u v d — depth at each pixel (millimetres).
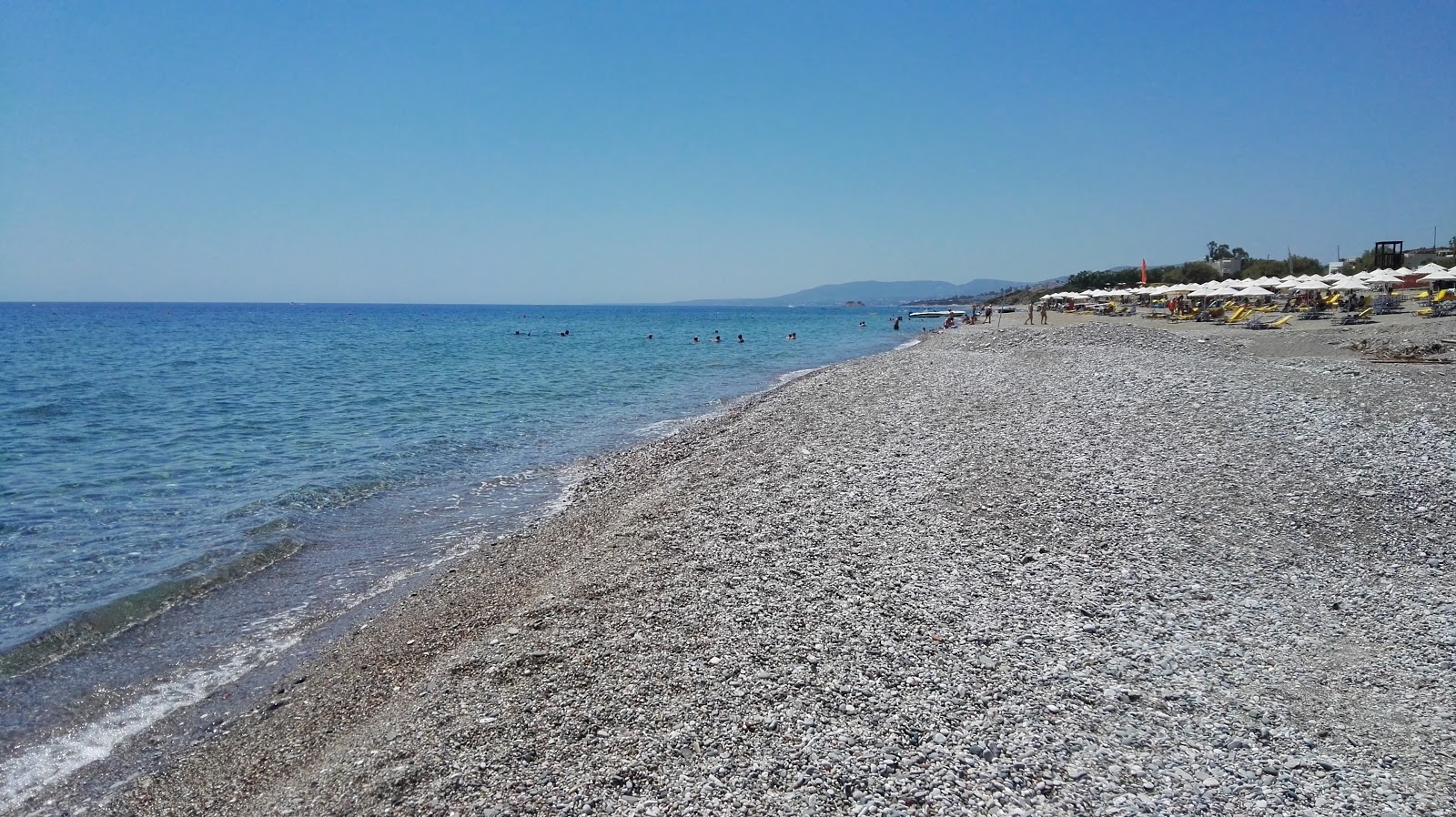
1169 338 35688
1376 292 57750
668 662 7582
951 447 15773
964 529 11094
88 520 14586
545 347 69188
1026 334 43000
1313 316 43875
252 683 8812
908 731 6305
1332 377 20281
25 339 72812
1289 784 5660
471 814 5570
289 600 11164
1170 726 6418
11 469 18844
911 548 10438
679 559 10570
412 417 27562
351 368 46719
